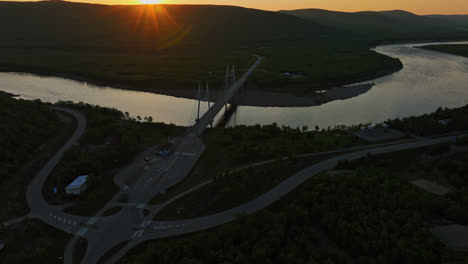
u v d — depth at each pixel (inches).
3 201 3540.8
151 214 3427.7
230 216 3430.1
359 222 3228.3
